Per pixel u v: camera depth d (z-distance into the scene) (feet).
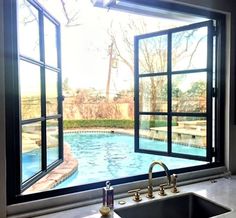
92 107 19.92
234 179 6.18
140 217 4.79
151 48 10.44
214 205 4.80
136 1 5.63
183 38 8.79
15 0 4.38
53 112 9.50
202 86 7.70
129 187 5.29
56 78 9.73
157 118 10.00
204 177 6.18
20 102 4.77
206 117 7.12
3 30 4.16
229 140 6.54
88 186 4.96
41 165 8.03
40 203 4.44
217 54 6.72
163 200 5.03
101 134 20.57
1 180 4.10
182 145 8.66
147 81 10.59
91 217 4.21
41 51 8.11
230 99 6.52
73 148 17.07
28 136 6.96
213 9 6.26
